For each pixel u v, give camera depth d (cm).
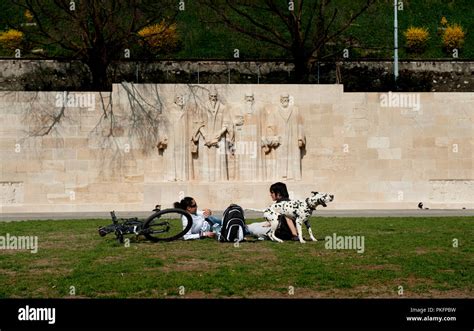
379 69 4497
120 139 3322
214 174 3303
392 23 5266
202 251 1678
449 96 3419
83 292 1252
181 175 3291
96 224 2423
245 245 1784
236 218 1847
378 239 1905
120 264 1502
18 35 4669
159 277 1361
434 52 5022
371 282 1325
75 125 3312
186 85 3328
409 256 1605
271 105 3359
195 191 3266
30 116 3297
